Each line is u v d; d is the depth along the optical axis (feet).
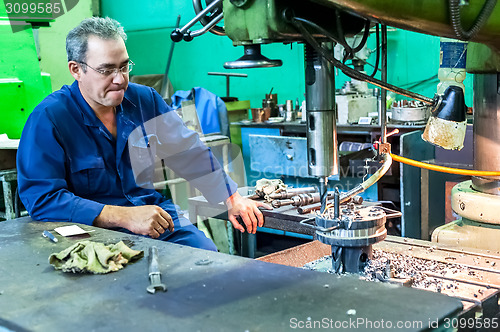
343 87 13.17
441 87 9.87
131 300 3.75
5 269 4.51
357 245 4.67
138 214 6.20
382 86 4.87
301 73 17.11
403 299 3.56
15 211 10.78
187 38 5.30
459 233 7.17
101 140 7.07
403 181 10.74
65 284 4.12
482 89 6.62
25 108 12.55
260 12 4.39
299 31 4.54
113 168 7.21
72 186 7.00
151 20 21.26
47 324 3.46
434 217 11.57
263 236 13.91
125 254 4.56
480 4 4.32
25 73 12.55
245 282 3.95
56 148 6.68
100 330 3.34
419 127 11.32
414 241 5.82
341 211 4.99
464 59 6.81
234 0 4.48
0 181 11.93
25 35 12.52
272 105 15.39
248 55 4.82
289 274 4.07
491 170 6.77
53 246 5.10
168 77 20.81
